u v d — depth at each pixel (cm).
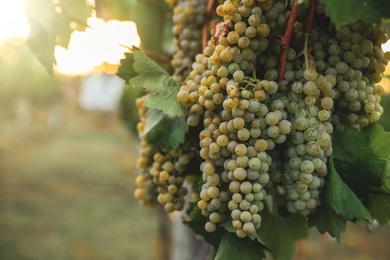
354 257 394
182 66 84
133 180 704
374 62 73
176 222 137
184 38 86
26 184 621
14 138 874
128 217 513
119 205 559
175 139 75
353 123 72
